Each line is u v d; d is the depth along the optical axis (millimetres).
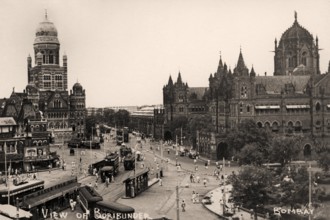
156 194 109250
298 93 180125
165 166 156500
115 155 145125
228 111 189875
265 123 177875
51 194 88125
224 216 86000
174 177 134375
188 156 184625
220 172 139875
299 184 86312
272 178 88625
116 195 107375
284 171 104750
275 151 130625
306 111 180000
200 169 149250
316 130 179250
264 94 178500
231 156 168375
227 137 168375
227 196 105312
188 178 132125
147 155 189750
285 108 178750
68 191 94750
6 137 154375
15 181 101688
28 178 123062
